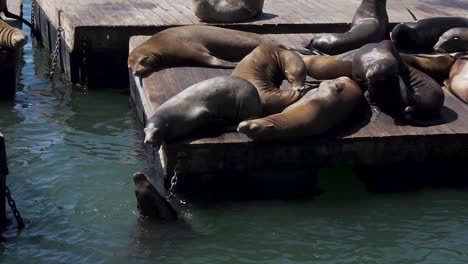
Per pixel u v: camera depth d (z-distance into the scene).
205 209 15.18
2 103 22.14
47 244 13.94
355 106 16.33
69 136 19.52
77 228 14.52
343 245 14.01
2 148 14.28
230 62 19.98
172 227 14.52
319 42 20.47
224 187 15.62
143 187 14.47
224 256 13.58
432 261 13.48
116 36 23.27
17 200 15.70
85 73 23.59
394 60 16.22
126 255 13.55
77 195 15.95
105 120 20.86
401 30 20.94
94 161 17.80
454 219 14.96
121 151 18.48
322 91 15.98
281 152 15.51
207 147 15.16
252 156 15.40
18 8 31.36
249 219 14.88
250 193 15.73
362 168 16.39
